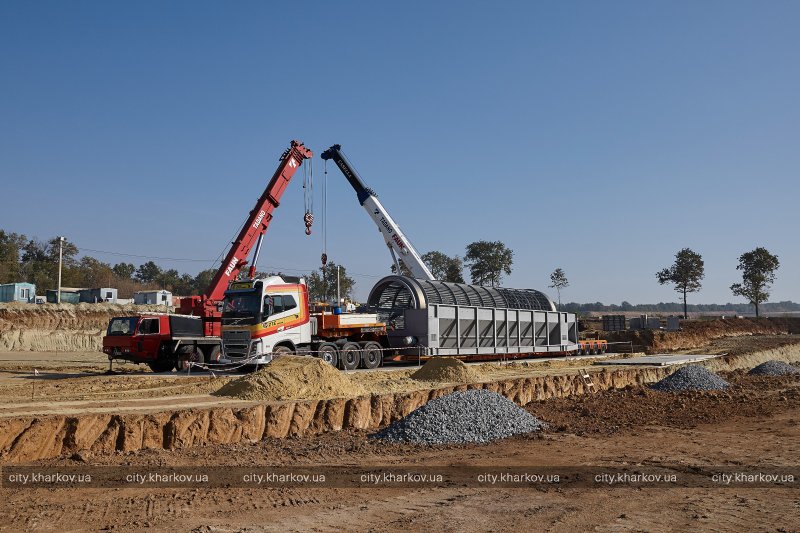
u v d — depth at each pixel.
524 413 15.34
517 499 9.13
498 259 72.81
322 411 15.11
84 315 53.66
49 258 94.25
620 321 56.47
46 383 19.72
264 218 29.11
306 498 9.06
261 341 21.88
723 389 23.25
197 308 26.97
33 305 52.75
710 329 60.25
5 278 79.50
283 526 7.77
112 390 17.44
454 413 14.25
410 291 27.67
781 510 8.56
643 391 22.77
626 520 8.10
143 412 12.84
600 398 21.42
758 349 43.56
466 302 30.06
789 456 12.20
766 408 18.91
